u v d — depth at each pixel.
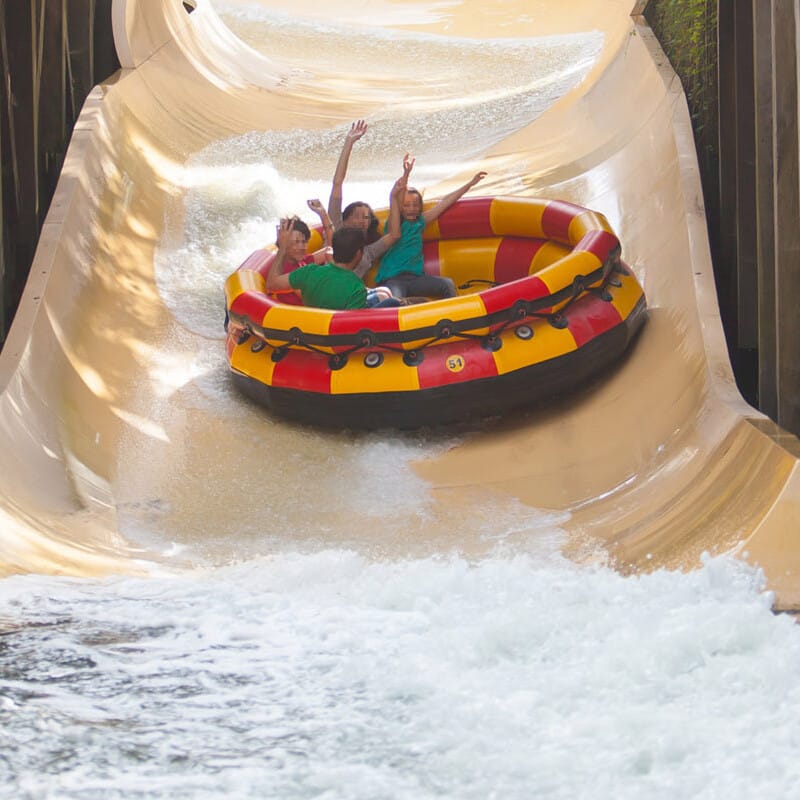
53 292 32.66
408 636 18.30
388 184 45.91
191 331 35.72
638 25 49.25
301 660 17.25
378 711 15.38
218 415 31.94
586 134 46.19
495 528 26.16
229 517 27.55
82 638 18.14
